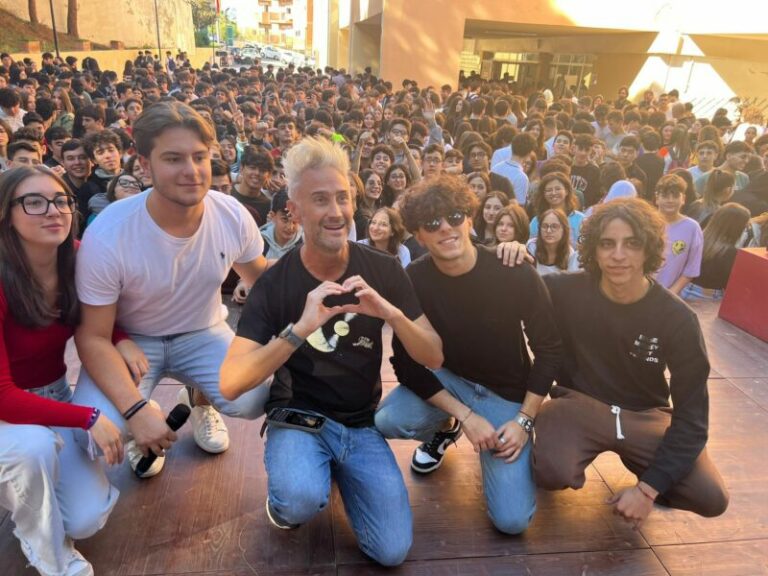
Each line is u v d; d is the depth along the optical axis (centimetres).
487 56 2950
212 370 231
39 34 2272
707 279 464
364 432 212
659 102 1397
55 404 177
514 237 398
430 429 231
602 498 238
